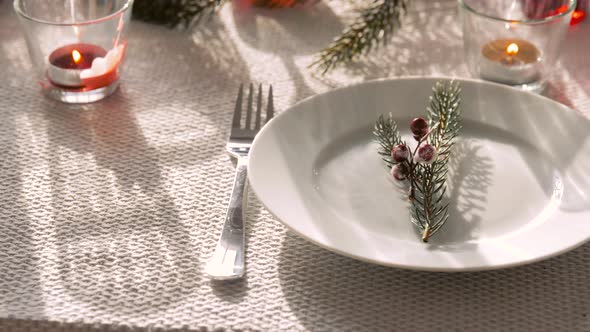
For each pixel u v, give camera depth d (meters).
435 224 0.58
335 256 0.58
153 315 0.55
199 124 0.69
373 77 0.75
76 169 0.65
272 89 0.73
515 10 0.77
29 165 0.65
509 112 0.66
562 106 0.65
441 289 0.56
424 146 0.59
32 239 0.59
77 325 0.54
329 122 0.65
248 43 0.79
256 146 0.60
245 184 0.62
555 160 0.62
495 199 0.60
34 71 0.73
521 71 0.71
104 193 0.63
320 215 0.57
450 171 0.62
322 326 0.54
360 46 0.74
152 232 0.60
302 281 0.57
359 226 0.58
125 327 0.54
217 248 0.58
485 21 0.70
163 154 0.66
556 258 0.58
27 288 0.56
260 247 0.59
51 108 0.71
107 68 0.71
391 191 0.61
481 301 0.55
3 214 0.61
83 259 0.58
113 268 0.57
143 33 0.80
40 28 0.69
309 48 0.79
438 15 0.83
